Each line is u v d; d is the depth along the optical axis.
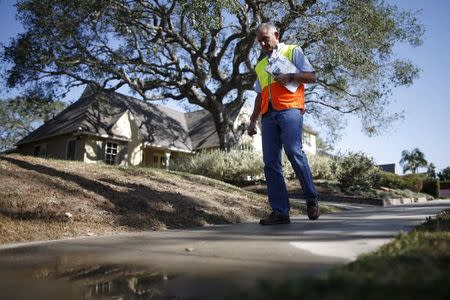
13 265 1.41
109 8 14.23
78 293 0.95
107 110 23.41
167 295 0.89
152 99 18.02
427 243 1.29
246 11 15.26
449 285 0.62
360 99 18.00
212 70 18.12
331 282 0.68
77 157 21.30
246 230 2.73
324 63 14.96
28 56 15.35
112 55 16.12
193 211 4.33
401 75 16.56
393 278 0.72
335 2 13.69
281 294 0.61
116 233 3.13
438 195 30.69
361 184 15.45
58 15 14.20
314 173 15.86
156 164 25.59
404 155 83.38
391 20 14.05
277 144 3.46
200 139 26.75
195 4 11.60
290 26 14.16
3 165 5.27
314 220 3.56
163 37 16.03
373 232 2.15
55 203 3.80
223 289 0.91
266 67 3.44
